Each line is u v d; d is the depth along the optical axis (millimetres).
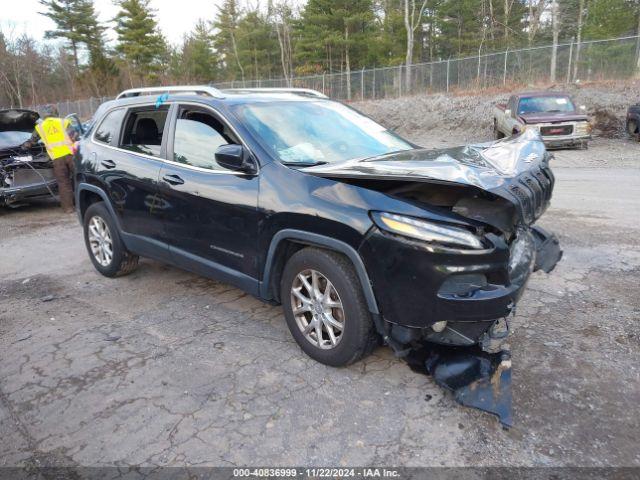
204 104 4086
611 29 28953
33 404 3139
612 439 2580
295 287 3459
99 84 51656
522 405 2869
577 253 5328
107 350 3773
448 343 3070
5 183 8969
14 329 4227
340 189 3105
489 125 21156
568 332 3662
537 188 3240
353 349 3180
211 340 3854
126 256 5156
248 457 2594
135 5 55250
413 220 2814
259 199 3475
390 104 25953
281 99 4301
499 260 2848
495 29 42438
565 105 15781
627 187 9000
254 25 55094
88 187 5156
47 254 6520
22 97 59125
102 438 2793
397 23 45375
